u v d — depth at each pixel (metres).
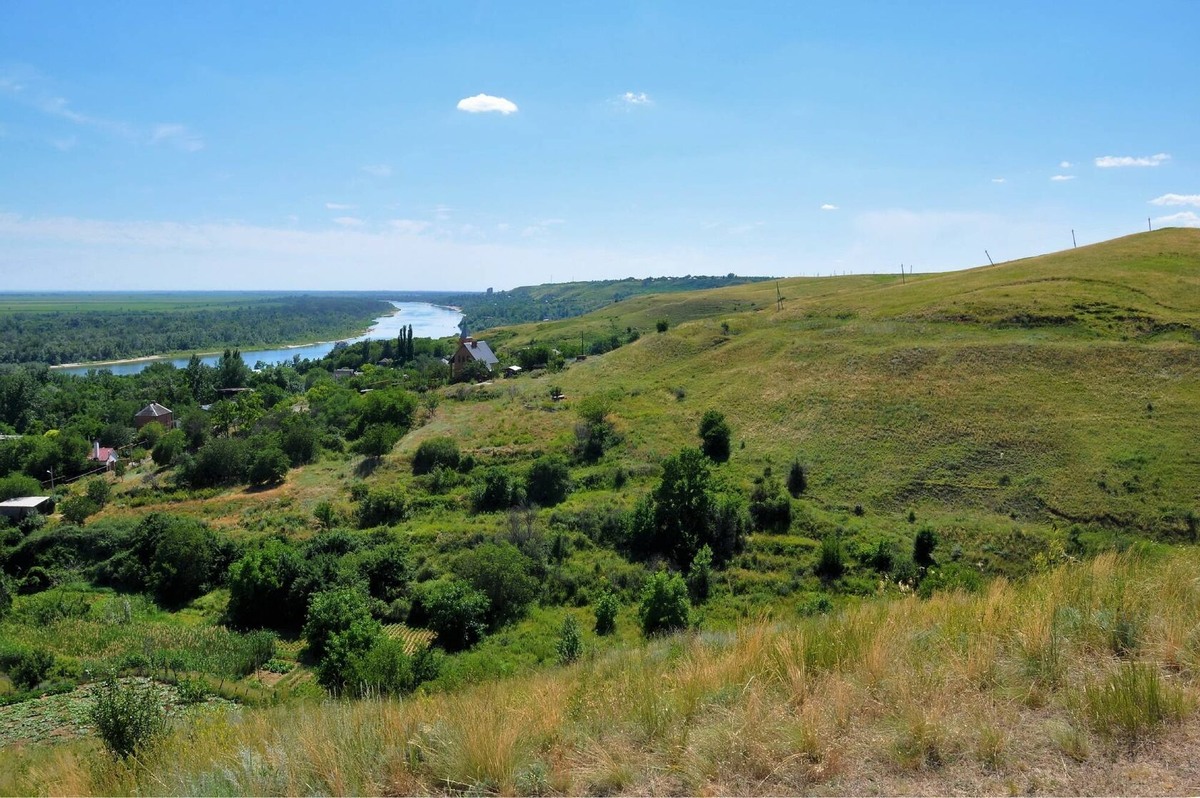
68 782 8.05
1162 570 9.45
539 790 5.65
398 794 5.93
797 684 6.78
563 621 32.12
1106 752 5.30
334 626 29.52
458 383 86.56
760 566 36.81
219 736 8.66
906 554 35.97
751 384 63.09
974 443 45.50
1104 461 41.00
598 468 49.75
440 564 37.66
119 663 27.67
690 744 5.92
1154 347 53.88
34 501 52.28
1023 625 7.51
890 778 5.22
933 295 79.69
